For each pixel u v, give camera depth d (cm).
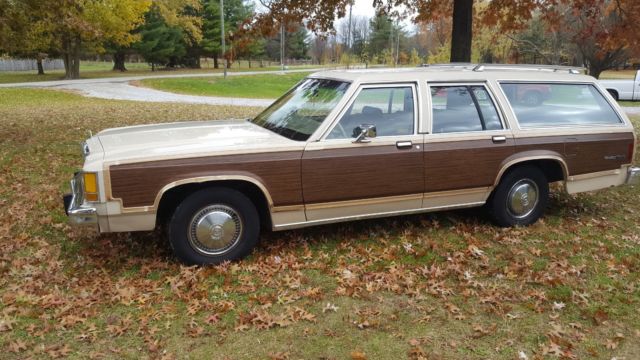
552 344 357
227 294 423
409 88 523
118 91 2750
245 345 354
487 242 541
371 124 503
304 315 390
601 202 713
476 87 555
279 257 488
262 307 402
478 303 416
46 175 796
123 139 487
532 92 583
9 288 426
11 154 939
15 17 1132
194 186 458
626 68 5353
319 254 502
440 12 1258
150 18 4681
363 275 458
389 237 549
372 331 374
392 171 505
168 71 4978
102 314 389
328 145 479
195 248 461
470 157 536
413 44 5706
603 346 362
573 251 524
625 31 1059
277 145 465
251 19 1146
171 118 1555
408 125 516
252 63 8181
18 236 536
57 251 501
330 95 513
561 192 751
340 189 488
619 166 620
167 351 346
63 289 429
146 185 431
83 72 4822
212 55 5888
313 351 349
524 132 562
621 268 483
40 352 342
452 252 515
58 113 1628
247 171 454
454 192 539
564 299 423
